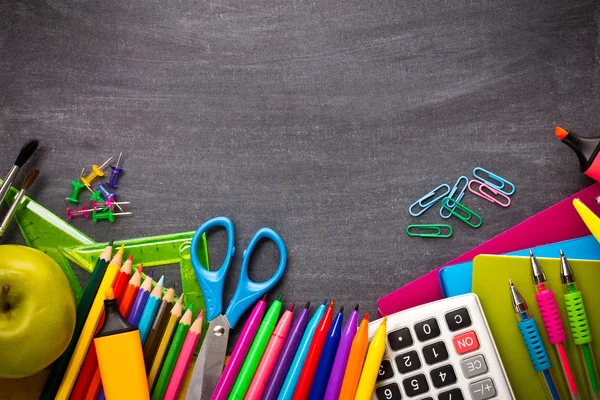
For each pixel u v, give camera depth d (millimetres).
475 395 756
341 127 875
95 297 829
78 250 880
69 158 893
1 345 731
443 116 865
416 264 856
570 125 853
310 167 875
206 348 818
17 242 887
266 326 813
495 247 823
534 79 860
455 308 771
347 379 774
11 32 902
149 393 811
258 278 872
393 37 873
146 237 880
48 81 898
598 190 811
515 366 781
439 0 870
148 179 887
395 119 869
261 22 884
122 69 895
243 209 877
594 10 858
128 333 766
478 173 861
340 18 878
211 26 888
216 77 887
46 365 769
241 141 883
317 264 865
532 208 848
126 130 893
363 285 859
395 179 866
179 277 875
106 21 897
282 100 881
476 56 865
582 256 784
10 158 894
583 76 854
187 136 887
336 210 869
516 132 857
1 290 737
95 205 880
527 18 863
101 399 818
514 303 765
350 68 875
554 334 747
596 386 750
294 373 801
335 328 798
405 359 773
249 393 801
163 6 893
